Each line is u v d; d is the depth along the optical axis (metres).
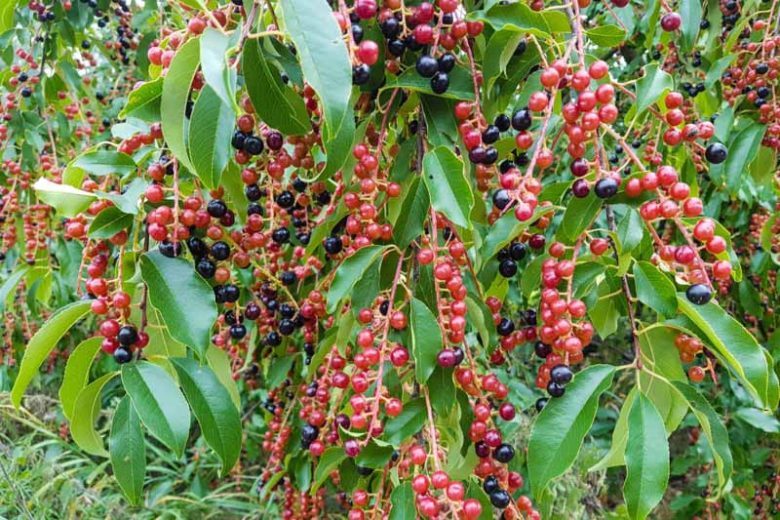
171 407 0.47
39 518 0.95
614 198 0.48
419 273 0.54
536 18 0.51
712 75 0.70
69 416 0.50
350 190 0.55
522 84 0.59
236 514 1.29
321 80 0.42
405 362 0.51
